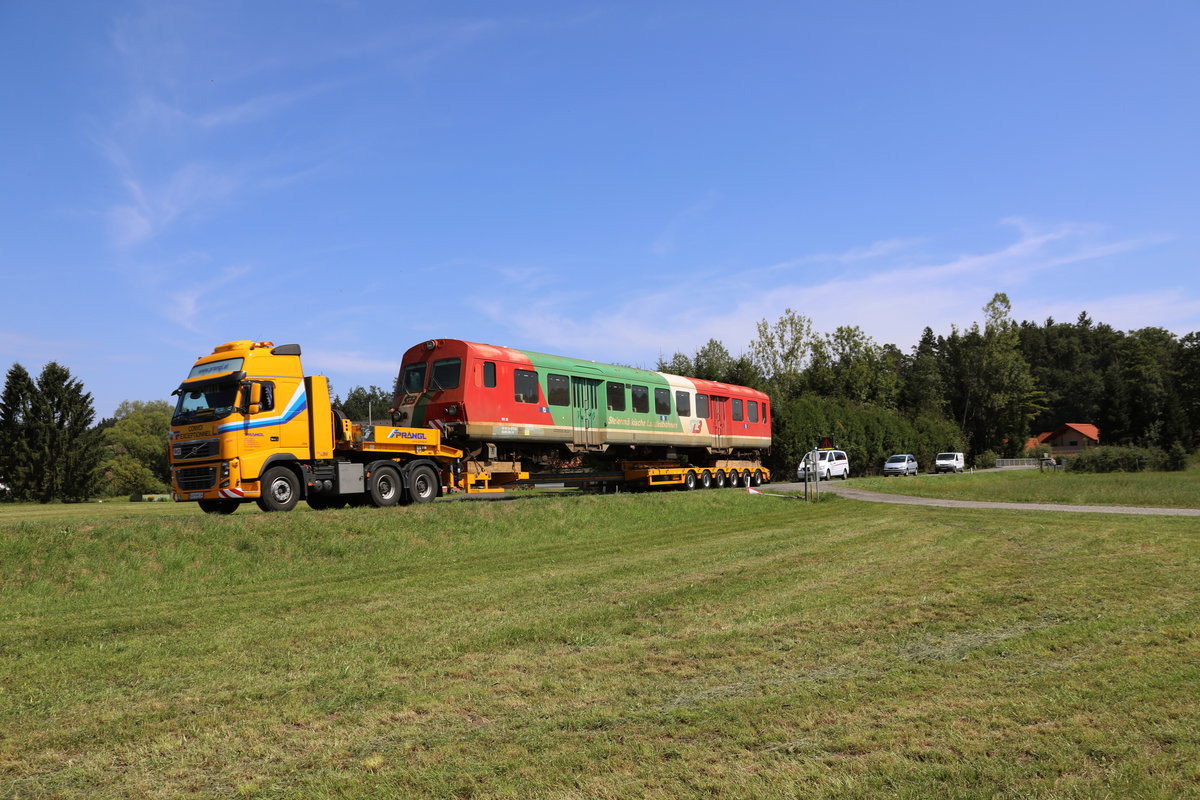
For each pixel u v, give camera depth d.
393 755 5.37
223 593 12.49
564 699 6.46
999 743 5.14
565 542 18.62
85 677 7.43
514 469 23.33
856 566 13.05
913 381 99.62
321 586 12.74
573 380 25.39
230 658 8.02
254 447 17.22
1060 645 7.51
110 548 13.50
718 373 67.62
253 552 14.73
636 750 5.30
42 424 55.25
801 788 4.60
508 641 8.45
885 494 34.03
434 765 5.17
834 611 9.42
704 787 4.68
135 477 78.38
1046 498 29.45
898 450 61.94
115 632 9.47
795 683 6.66
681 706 6.20
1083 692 6.07
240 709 6.40
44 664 7.91
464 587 12.10
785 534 18.48
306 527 15.84
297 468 18.17
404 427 21.27
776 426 50.38
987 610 9.20
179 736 5.83
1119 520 20.23
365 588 12.27
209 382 17.31
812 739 5.37
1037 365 141.25
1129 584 10.56
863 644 7.88
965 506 26.61
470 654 7.97
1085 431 109.62
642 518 22.78
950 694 6.18
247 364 17.31
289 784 4.95
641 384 28.58
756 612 9.51
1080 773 4.64
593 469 27.33
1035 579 11.22
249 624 9.75
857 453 56.69
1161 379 99.06
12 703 6.67
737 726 5.66
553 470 25.30
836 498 31.16
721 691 6.54
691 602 10.29
